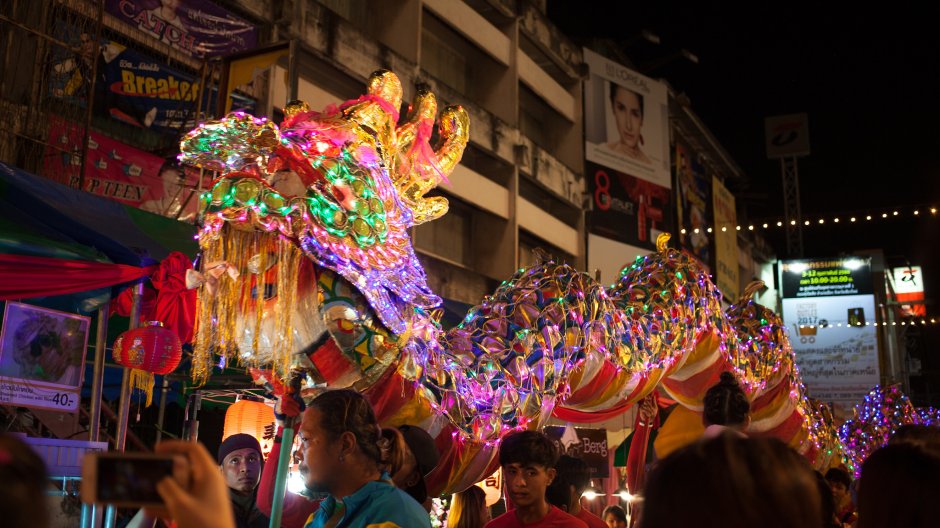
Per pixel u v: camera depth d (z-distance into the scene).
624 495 10.34
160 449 1.18
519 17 20.22
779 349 7.73
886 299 31.75
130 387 5.34
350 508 2.65
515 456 3.91
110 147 9.09
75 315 5.43
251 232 4.09
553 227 20.67
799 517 1.22
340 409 2.73
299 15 12.99
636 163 23.30
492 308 5.24
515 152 19.14
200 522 1.12
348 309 4.18
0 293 5.07
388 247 4.39
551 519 3.92
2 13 8.23
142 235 6.48
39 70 8.41
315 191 4.11
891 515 1.83
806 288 27.09
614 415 6.60
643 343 5.99
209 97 9.64
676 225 25.08
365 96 4.66
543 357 5.08
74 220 5.63
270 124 4.03
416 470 3.31
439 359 4.63
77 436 6.65
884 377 26.72
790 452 1.30
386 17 16.66
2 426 6.57
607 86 23.20
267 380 4.46
